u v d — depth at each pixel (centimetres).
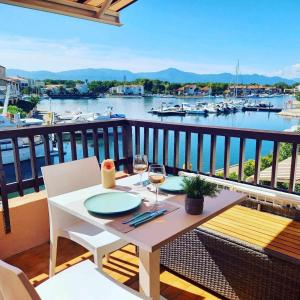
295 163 252
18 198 282
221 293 207
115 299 139
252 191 261
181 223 146
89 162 250
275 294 179
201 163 318
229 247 196
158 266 169
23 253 269
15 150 276
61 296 141
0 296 119
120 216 154
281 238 197
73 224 226
